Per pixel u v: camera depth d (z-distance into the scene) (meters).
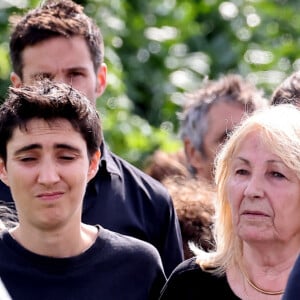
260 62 16.27
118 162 9.24
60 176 7.43
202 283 7.45
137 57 15.73
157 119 15.45
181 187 9.67
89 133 7.61
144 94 15.62
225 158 7.43
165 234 9.11
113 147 14.21
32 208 7.48
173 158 10.88
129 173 9.20
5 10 13.88
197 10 16.69
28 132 7.45
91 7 15.16
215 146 10.28
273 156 7.15
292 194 7.14
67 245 7.64
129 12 15.98
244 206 7.21
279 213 7.13
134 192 9.12
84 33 9.26
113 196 8.99
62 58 9.15
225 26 16.59
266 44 16.56
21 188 7.47
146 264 7.89
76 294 7.60
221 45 16.36
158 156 10.91
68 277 7.62
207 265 7.48
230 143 7.39
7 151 7.54
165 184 10.06
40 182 7.40
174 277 7.56
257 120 7.25
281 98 8.66
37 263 7.61
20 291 7.56
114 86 14.46
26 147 7.44
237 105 10.29
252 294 7.29
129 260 7.83
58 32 9.16
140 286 7.82
